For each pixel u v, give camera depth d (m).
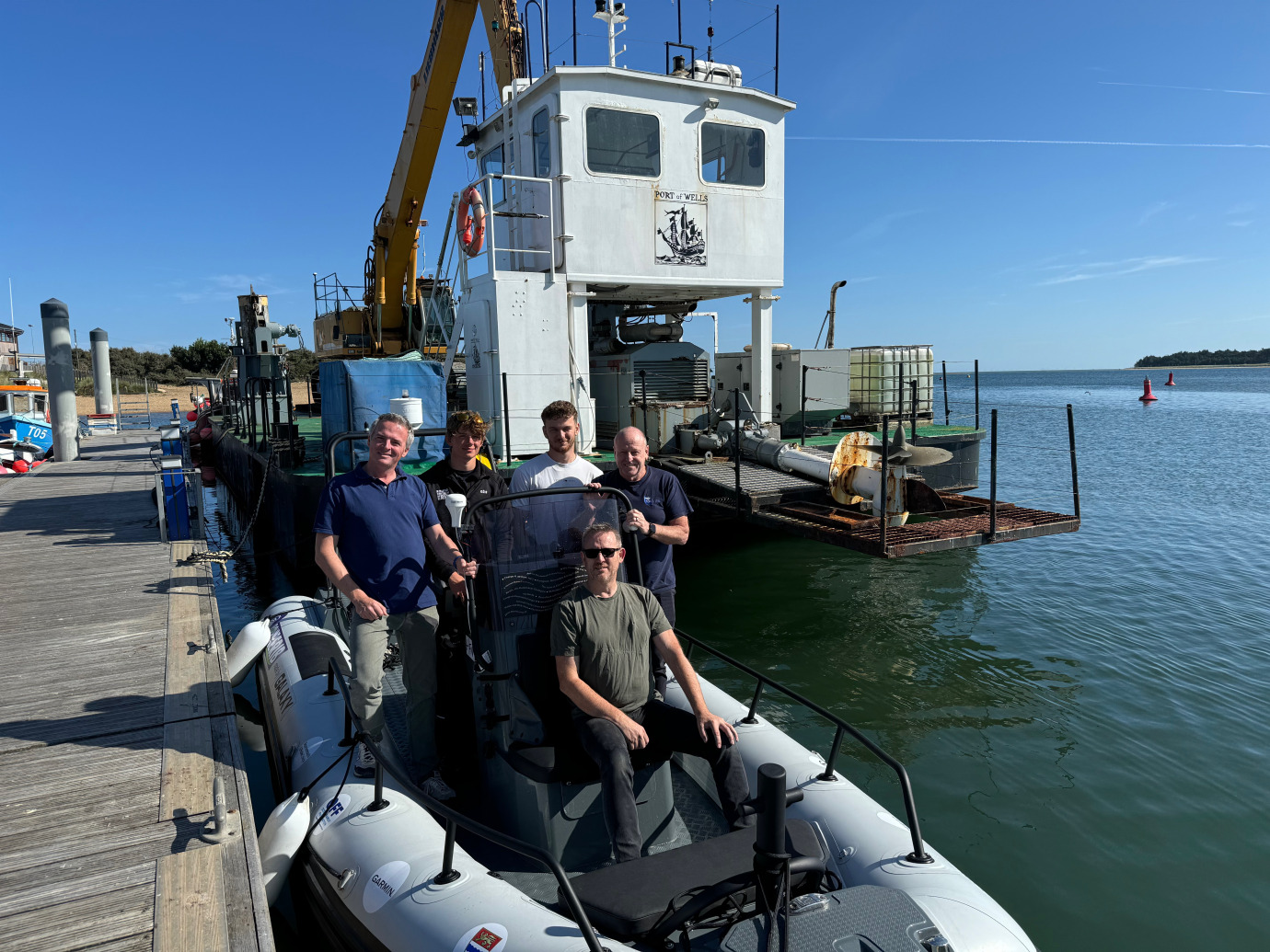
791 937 2.25
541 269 9.32
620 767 2.85
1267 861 3.94
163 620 6.23
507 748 3.29
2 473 15.12
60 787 3.66
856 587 9.05
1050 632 7.44
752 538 11.27
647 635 3.19
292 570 9.40
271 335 16.02
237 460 15.86
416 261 14.49
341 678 3.81
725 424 9.42
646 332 11.54
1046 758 5.03
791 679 6.47
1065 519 6.79
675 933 2.48
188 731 4.24
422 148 12.30
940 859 2.90
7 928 2.71
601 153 8.98
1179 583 9.09
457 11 10.93
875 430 12.04
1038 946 3.39
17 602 6.73
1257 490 16.14
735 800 2.95
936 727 5.53
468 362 9.30
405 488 3.79
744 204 9.83
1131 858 3.98
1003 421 39.16
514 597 3.34
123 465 16.47
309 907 3.41
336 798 3.46
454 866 2.88
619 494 3.65
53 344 17.02
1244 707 5.69
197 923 2.73
